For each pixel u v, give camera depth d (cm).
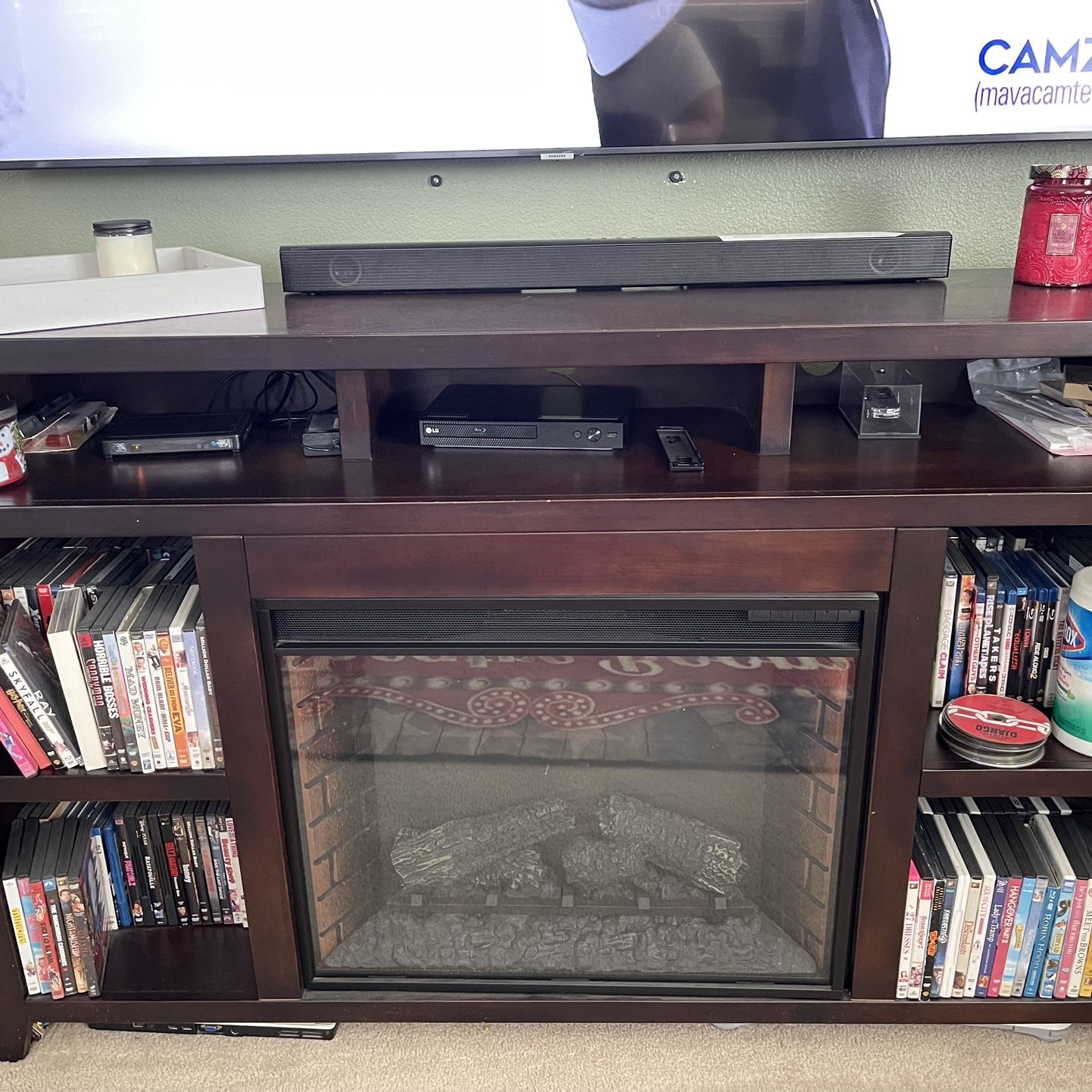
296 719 129
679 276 135
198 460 133
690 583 118
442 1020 138
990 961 134
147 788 130
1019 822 140
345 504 116
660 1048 139
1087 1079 133
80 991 139
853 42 140
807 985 137
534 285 136
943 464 124
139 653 124
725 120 144
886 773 125
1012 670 133
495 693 129
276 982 137
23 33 140
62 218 155
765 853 137
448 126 145
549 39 141
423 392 157
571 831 138
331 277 137
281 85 143
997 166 151
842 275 136
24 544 147
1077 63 141
